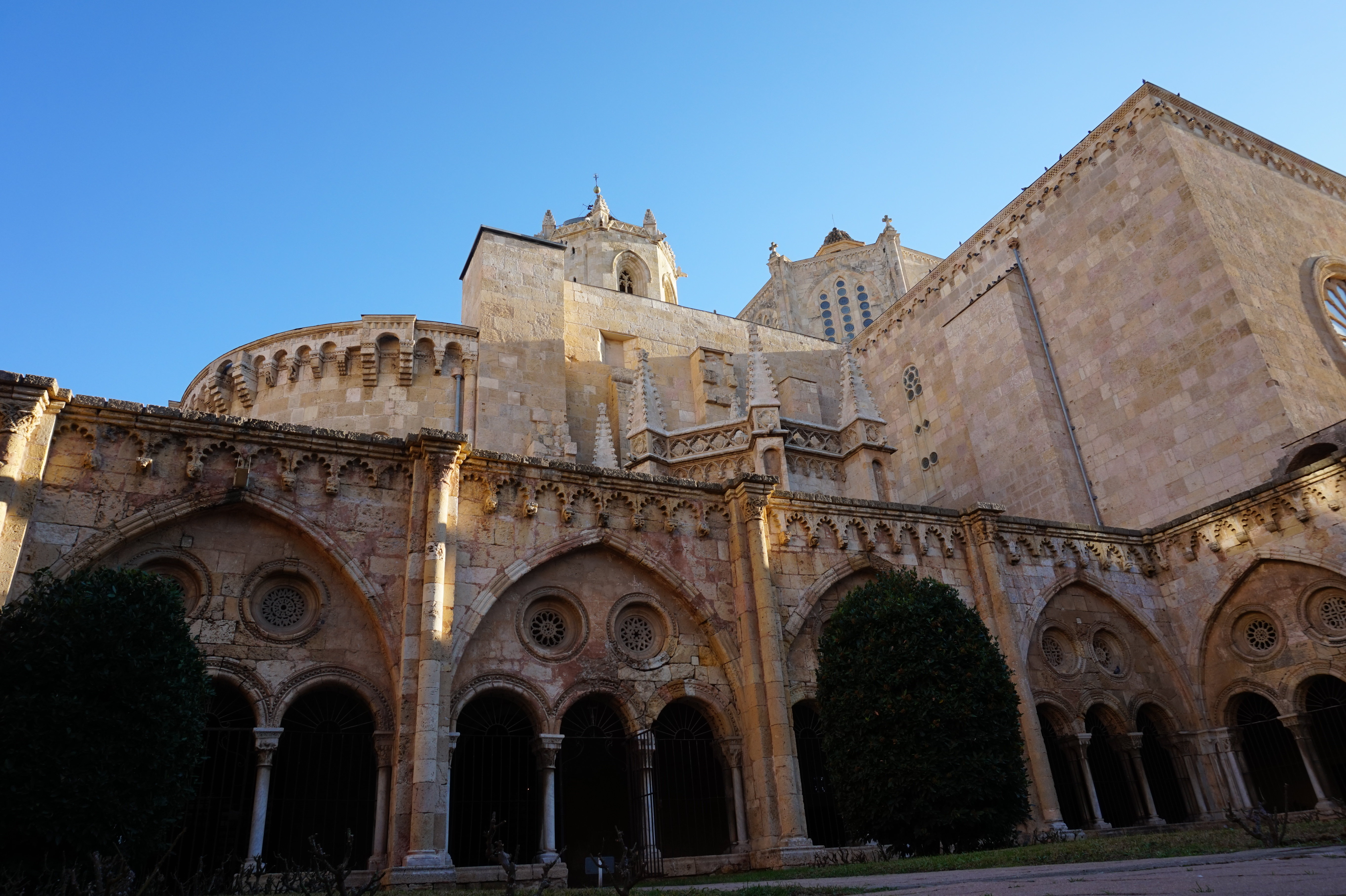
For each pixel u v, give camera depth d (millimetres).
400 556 19375
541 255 40188
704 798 21359
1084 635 26844
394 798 17094
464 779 22219
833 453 34969
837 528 24516
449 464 19812
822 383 47688
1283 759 26750
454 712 18625
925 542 25609
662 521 22594
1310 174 38812
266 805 16750
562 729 22953
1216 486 30500
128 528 17219
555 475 21453
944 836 18391
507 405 36156
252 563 18375
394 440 20062
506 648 19859
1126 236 35156
